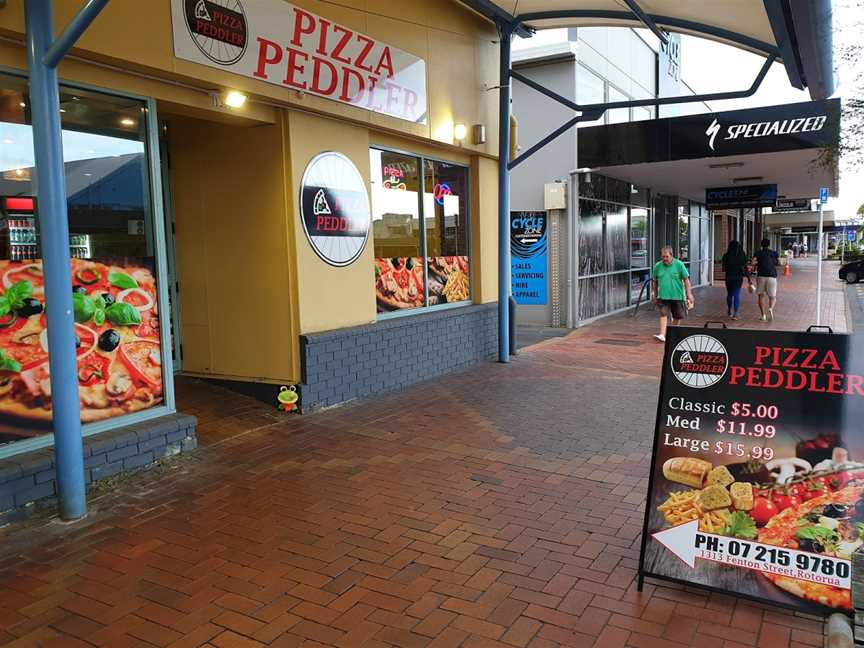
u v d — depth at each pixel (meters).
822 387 3.26
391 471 5.35
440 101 8.98
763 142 11.71
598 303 15.54
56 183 4.21
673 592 3.51
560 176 13.84
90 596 3.52
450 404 7.49
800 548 3.21
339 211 7.36
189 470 5.34
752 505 3.32
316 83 6.76
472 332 9.95
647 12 7.93
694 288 25.61
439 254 9.64
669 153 12.65
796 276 34.53
